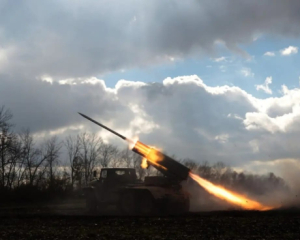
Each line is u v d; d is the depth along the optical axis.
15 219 22.64
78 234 16.77
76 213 27.94
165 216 22.70
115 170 29.45
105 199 29.05
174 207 26.16
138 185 27.45
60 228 18.73
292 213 23.66
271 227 17.67
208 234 16.19
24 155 55.41
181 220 20.44
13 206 38.25
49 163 57.41
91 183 30.14
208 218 21.22
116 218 21.94
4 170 53.28
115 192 27.75
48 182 51.56
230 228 17.61
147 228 18.12
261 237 15.31
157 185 26.92
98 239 15.46
